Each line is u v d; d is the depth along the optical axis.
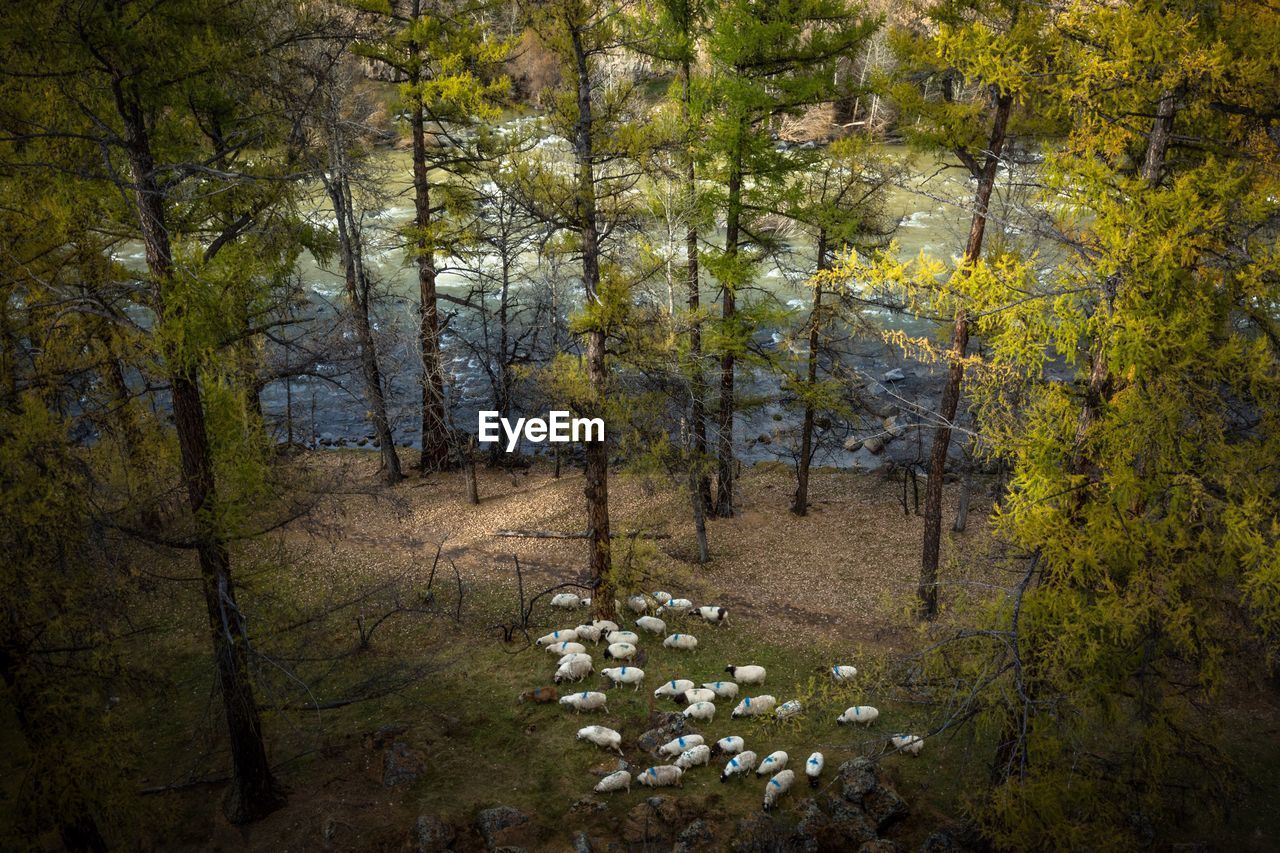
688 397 20.62
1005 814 9.77
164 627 17.62
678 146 17.12
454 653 17.25
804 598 20.19
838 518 24.80
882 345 35.50
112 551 10.38
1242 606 9.54
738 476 28.16
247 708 11.94
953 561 11.66
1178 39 8.95
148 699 15.28
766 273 40.56
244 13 10.88
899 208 45.00
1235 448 9.30
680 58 19.86
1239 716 14.84
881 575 21.23
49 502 9.51
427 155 25.41
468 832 12.10
